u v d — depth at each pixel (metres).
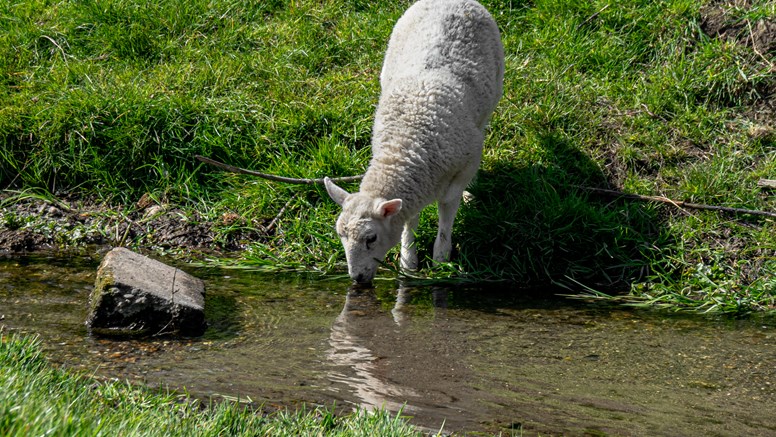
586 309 4.98
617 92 7.01
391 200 4.99
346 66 7.54
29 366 3.32
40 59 7.60
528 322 4.70
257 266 5.68
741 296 5.15
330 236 5.89
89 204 6.49
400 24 6.01
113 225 6.23
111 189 6.48
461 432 3.25
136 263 4.70
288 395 3.54
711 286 5.26
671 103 6.80
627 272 5.55
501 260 5.64
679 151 6.39
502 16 7.96
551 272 5.57
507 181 6.23
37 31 7.80
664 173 6.24
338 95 7.10
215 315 4.64
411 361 4.03
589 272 5.54
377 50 7.70
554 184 6.18
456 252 5.80
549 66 7.27
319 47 7.75
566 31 7.57
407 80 5.42
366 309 4.86
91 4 7.98
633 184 6.16
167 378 3.67
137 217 6.34
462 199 6.11
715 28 7.39
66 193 6.55
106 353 3.95
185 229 6.16
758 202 5.92
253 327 4.46
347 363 3.97
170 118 6.68
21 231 6.04
